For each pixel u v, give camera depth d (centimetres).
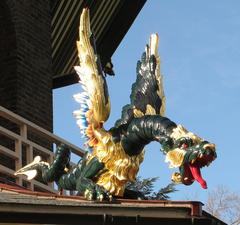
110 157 1219
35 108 2128
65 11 2389
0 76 2120
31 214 1113
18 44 2130
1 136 2009
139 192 1239
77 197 1184
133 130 1221
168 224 1111
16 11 2144
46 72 2197
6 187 1256
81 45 1285
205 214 1120
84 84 1266
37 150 1852
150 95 1255
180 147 1141
